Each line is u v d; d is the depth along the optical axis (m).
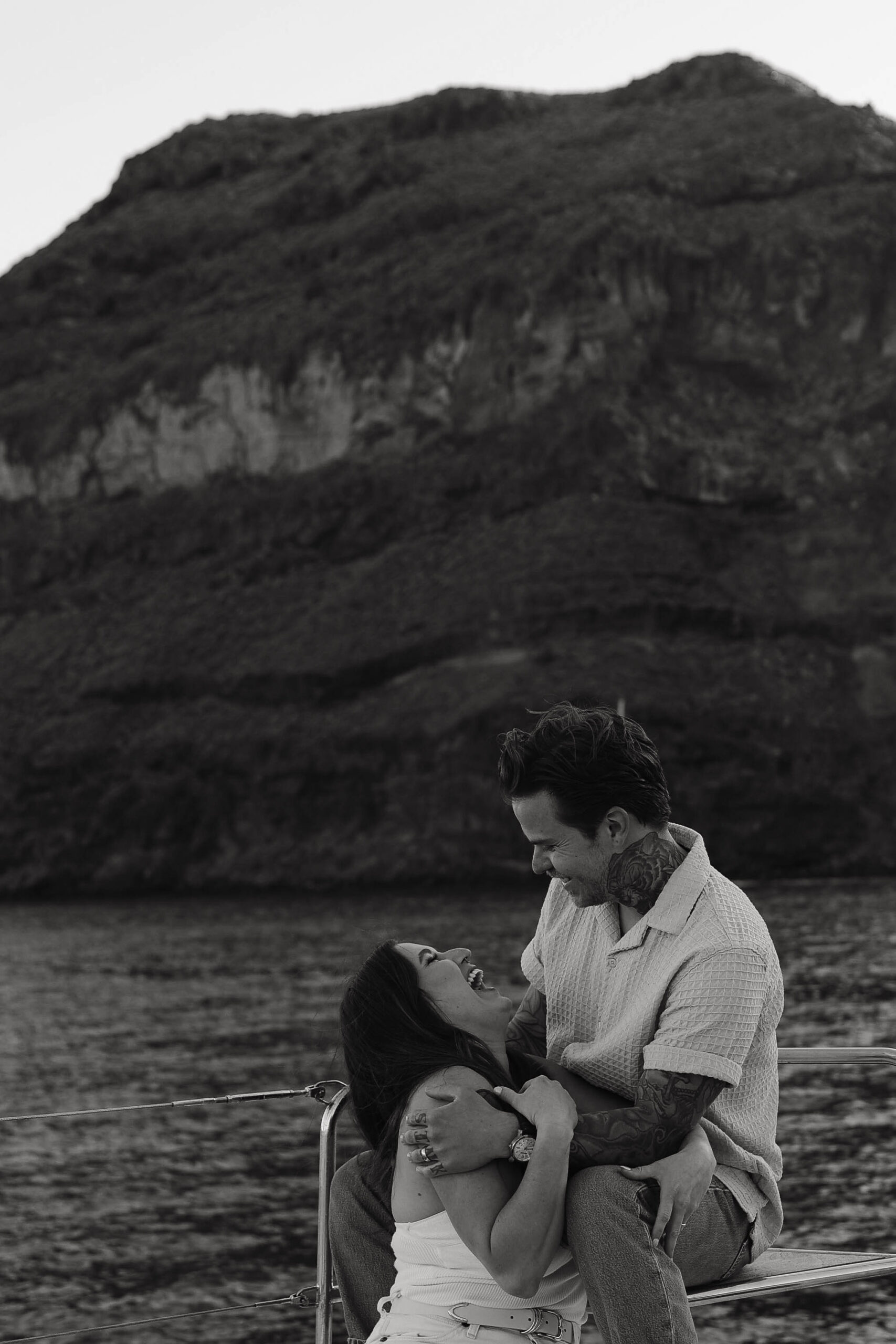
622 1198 2.88
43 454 168.00
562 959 3.41
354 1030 3.15
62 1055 46.41
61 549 164.75
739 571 132.25
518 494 144.00
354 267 175.00
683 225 148.88
